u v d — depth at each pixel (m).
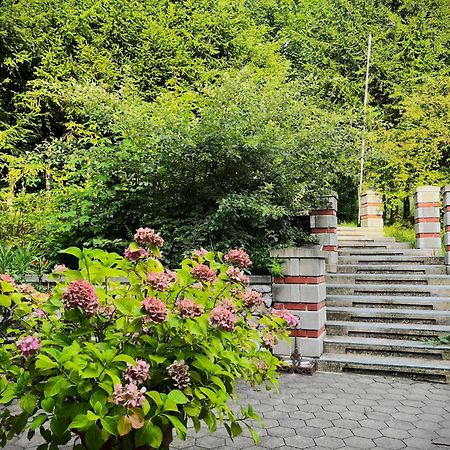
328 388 4.57
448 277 6.92
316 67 16.66
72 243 6.67
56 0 12.27
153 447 1.67
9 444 3.28
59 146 8.24
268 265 5.39
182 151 5.89
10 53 11.51
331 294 6.93
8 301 1.97
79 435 1.84
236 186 6.31
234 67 13.50
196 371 1.99
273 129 6.34
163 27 13.16
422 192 8.50
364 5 17.48
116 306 1.86
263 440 3.30
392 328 5.72
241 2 15.40
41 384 1.81
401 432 3.46
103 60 11.84
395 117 15.27
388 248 9.07
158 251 2.18
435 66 15.52
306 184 6.73
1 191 9.20
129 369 1.71
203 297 2.16
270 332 2.52
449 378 4.81
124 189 6.53
